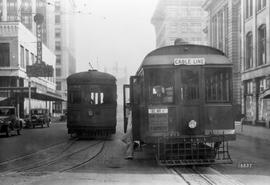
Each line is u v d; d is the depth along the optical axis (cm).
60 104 7869
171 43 4225
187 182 898
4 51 4866
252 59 3756
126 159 1342
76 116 2245
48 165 1212
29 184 898
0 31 4834
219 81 1162
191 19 5572
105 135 2370
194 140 1125
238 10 4444
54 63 7706
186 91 1152
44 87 6575
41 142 2117
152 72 1162
